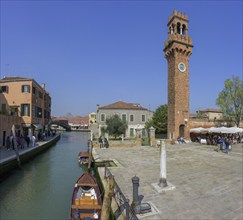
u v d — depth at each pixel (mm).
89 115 122875
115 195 10211
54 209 12070
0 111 29031
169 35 38844
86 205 10141
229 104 38844
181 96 36562
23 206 12477
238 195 10297
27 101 37156
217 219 7926
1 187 15883
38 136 42000
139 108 59844
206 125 38000
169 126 37656
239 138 35750
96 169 18188
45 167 22766
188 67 37438
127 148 30078
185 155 22500
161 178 11547
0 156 20922
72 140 58719
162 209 8820
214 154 23047
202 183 12320
